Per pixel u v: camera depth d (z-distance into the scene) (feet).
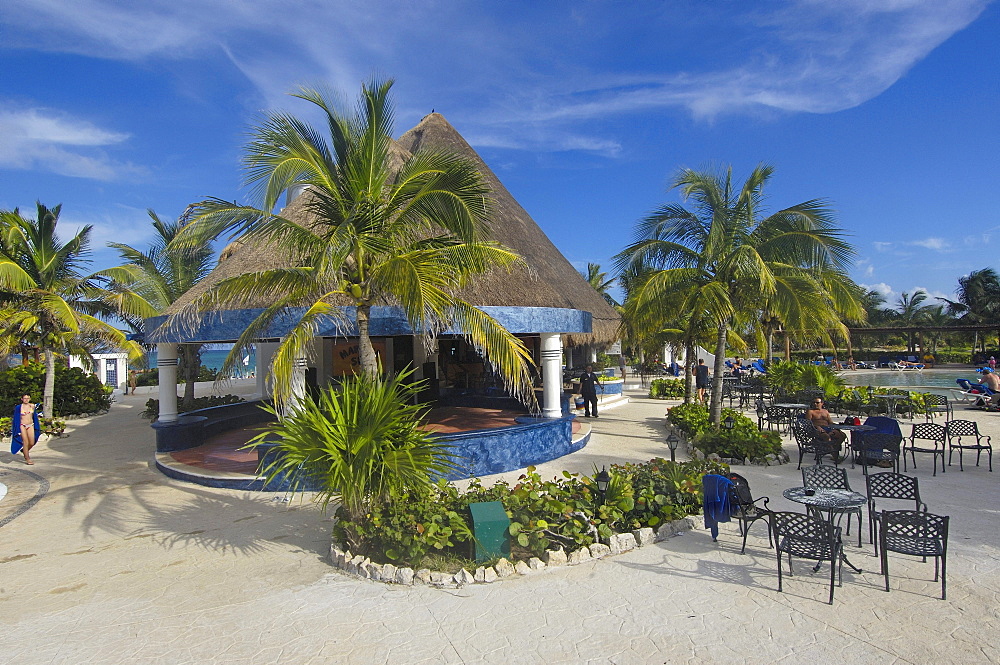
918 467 33.60
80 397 72.49
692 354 56.80
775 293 37.60
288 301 26.63
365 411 21.17
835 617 15.84
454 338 63.72
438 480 23.45
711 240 38.47
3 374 67.77
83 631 16.44
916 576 18.33
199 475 34.37
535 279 41.22
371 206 25.31
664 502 23.27
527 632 15.57
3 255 58.08
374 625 16.21
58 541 24.86
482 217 26.68
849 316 43.80
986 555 19.89
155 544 23.95
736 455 35.76
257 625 16.44
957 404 63.21
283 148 24.50
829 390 59.47
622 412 65.51
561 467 36.01
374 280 25.16
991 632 14.87
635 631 15.44
